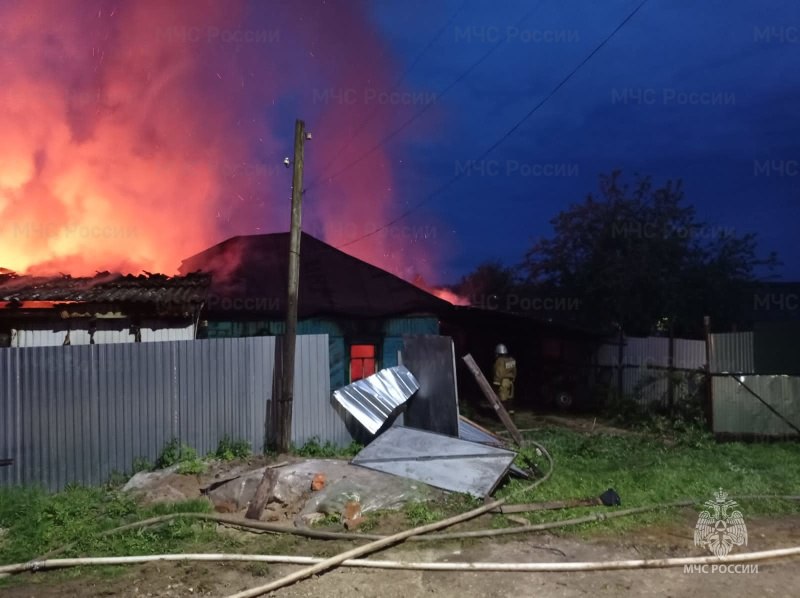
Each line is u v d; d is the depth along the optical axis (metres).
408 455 8.56
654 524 6.58
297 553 5.68
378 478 7.80
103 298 9.72
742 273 19.50
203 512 6.68
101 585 4.98
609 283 17.41
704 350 13.35
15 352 7.21
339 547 5.86
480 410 16.44
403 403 10.61
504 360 15.80
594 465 9.28
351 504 6.68
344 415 10.49
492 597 4.88
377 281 16.11
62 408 7.53
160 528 6.13
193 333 10.52
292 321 9.46
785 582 5.15
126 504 6.75
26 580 5.06
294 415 9.77
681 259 18.92
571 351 17.70
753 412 11.54
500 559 5.62
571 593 4.95
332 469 8.18
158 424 8.39
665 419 12.55
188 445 8.66
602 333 16.45
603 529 6.41
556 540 6.11
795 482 8.18
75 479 7.59
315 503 6.95
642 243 18.33
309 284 15.45
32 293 9.66
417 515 6.68
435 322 15.52
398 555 5.68
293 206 9.55
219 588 4.96
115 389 8.00
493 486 7.64
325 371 10.24
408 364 11.36
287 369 9.38
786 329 12.46
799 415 11.50
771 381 11.57
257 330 13.95
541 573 5.32
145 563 5.39
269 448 9.52
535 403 18.14
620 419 14.13
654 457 9.75
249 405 9.34
